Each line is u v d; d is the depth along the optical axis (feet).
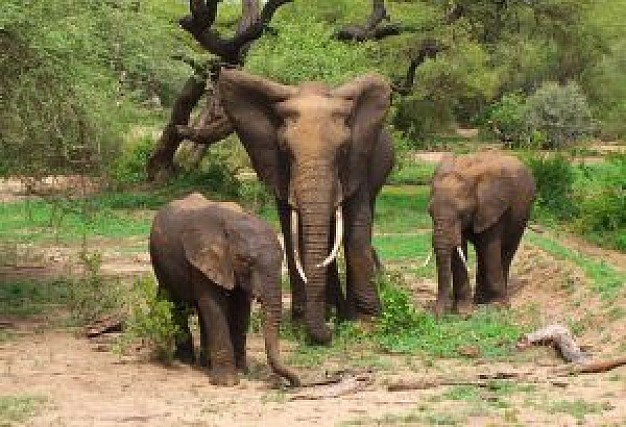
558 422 37.19
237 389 43.75
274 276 43.98
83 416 38.75
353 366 48.06
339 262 65.62
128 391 42.93
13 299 62.64
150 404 40.73
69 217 99.71
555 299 61.46
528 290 65.57
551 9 129.39
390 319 54.08
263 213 106.32
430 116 173.88
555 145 194.80
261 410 39.75
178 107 112.57
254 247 43.98
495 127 201.77
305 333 53.06
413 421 37.60
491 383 43.55
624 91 225.35
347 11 147.33
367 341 53.01
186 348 48.80
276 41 108.17
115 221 97.66
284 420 38.06
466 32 130.72
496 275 63.16
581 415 37.86
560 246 74.79
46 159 58.75
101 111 57.52
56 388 42.98
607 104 224.94
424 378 44.93
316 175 51.39
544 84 203.51
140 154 118.52
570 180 100.27
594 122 214.90
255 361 48.93
